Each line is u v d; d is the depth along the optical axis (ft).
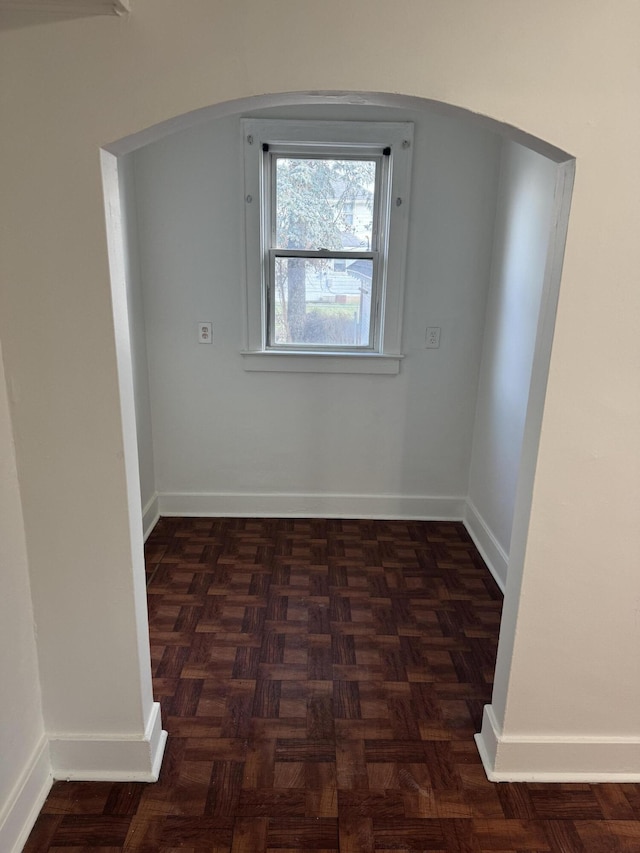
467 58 3.97
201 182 9.23
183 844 4.83
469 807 5.23
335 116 8.95
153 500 10.46
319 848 4.83
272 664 6.95
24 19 3.80
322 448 10.57
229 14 3.84
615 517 4.94
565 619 5.18
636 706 5.44
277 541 9.98
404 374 10.22
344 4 3.84
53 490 4.73
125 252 8.72
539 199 7.64
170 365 10.09
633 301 4.45
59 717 5.31
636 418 4.71
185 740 5.85
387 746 5.83
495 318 9.41
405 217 9.36
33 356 4.43
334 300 10.00
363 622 7.80
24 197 4.11
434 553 9.70
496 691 5.66
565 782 5.52
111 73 3.92
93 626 5.07
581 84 4.03
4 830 4.56
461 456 10.66
